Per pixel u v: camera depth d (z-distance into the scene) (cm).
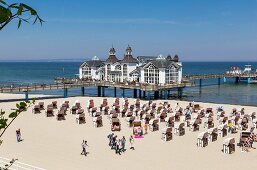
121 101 5966
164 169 2356
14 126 3681
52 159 2520
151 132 3528
